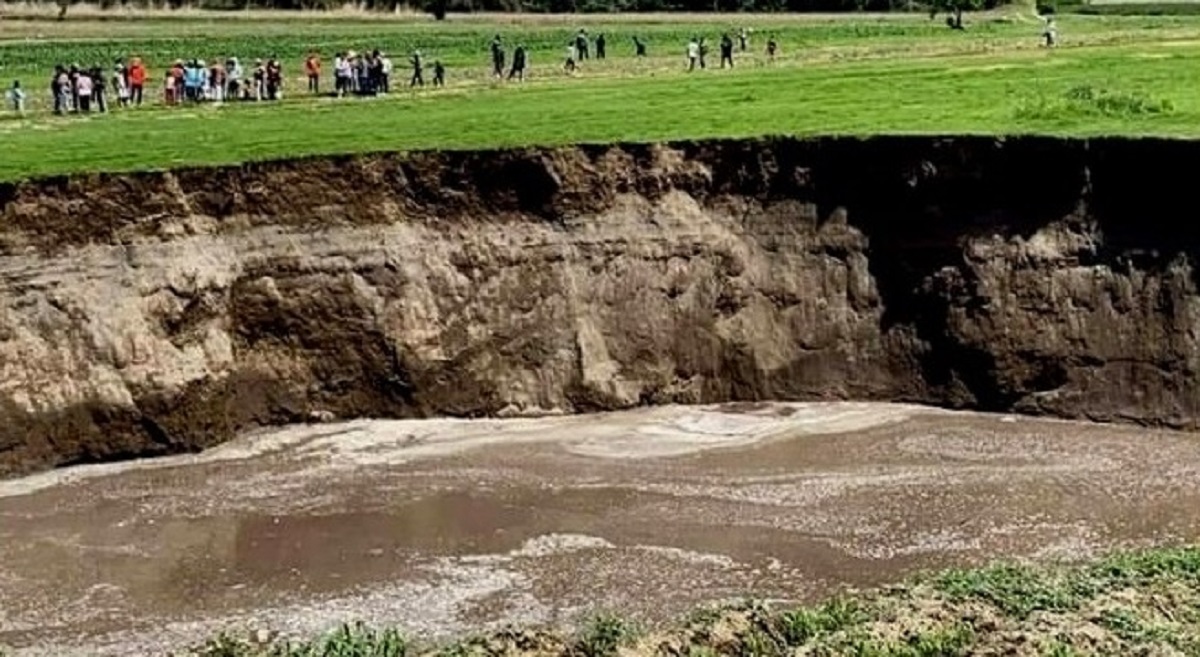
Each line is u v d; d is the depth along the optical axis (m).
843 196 38.62
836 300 38.38
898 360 37.94
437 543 29.42
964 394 37.38
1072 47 67.69
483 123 42.84
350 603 26.80
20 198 33.53
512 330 37.34
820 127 40.50
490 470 33.31
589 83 54.97
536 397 37.22
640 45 70.06
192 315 35.00
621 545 29.25
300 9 107.06
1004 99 45.91
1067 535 29.34
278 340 35.94
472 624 25.83
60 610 26.58
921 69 56.75
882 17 104.12
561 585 27.50
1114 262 36.75
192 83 52.94
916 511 30.69
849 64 61.25
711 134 39.94
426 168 37.50
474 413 36.88
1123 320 36.47
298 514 30.88
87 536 29.72
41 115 48.62
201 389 34.66
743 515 30.64
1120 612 22.52
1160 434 35.34
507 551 29.05
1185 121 40.09
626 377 37.75
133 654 24.94
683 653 22.12
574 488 32.22
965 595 23.45
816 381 38.16
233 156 37.12
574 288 37.78
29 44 78.25
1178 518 30.16
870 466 33.34
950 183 37.88
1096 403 36.38
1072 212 37.22
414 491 32.09
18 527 30.14
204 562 28.56
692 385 38.06
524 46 76.56
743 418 36.81
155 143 39.88
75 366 33.56
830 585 27.28
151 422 34.03
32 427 32.94
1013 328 37.00
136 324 34.28
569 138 39.50
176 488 32.28
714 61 65.56
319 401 36.12
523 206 37.97
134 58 64.56
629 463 33.75
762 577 27.70
